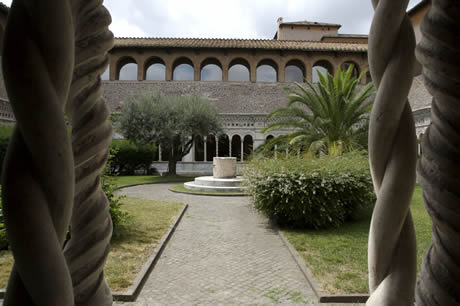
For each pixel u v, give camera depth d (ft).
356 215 26.14
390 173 3.00
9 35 2.43
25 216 2.29
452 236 2.71
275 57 96.63
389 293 3.01
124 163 76.13
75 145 3.35
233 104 91.91
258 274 14.11
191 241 19.56
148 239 18.81
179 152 76.38
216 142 84.23
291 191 21.11
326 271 13.69
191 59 95.55
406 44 2.99
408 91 3.03
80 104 3.42
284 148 47.14
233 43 97.04
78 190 3.36
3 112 61.36
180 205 31.89
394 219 3.01
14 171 2.36
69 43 2.62
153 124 66.13
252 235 21.15
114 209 18.49
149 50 94.63
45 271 2.34
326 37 115.24
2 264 14.02
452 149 2.72
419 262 14.26
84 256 3.29
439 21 2.77
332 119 45.55
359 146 43.21
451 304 2.66
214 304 11.27
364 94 44.62
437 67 2.78
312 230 21.65
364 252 16.39
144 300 11.55
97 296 3.35
